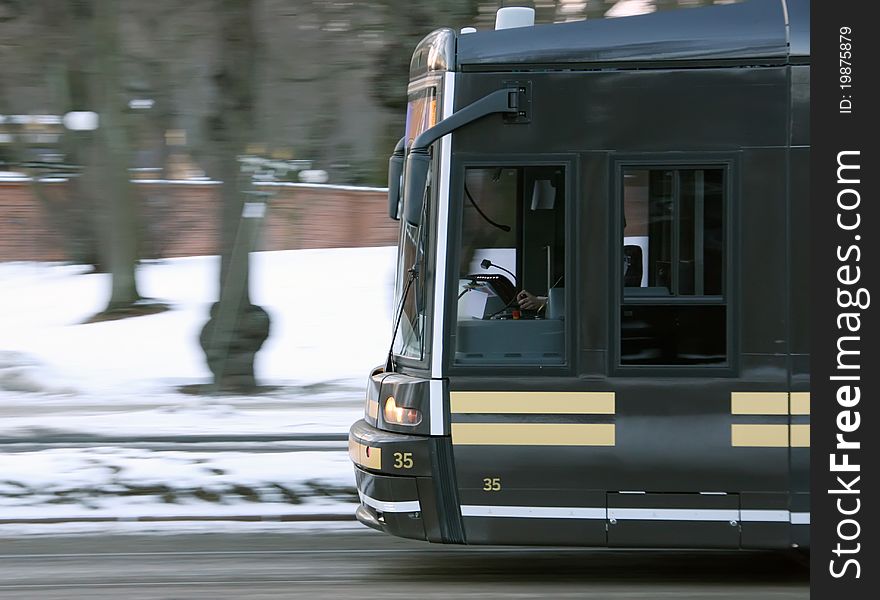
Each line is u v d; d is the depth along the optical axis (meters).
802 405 19.94
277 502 28.14
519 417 20.30
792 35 20.22
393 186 23.05
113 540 25.25
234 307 44.81
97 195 65.75
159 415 39.19
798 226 20.00
